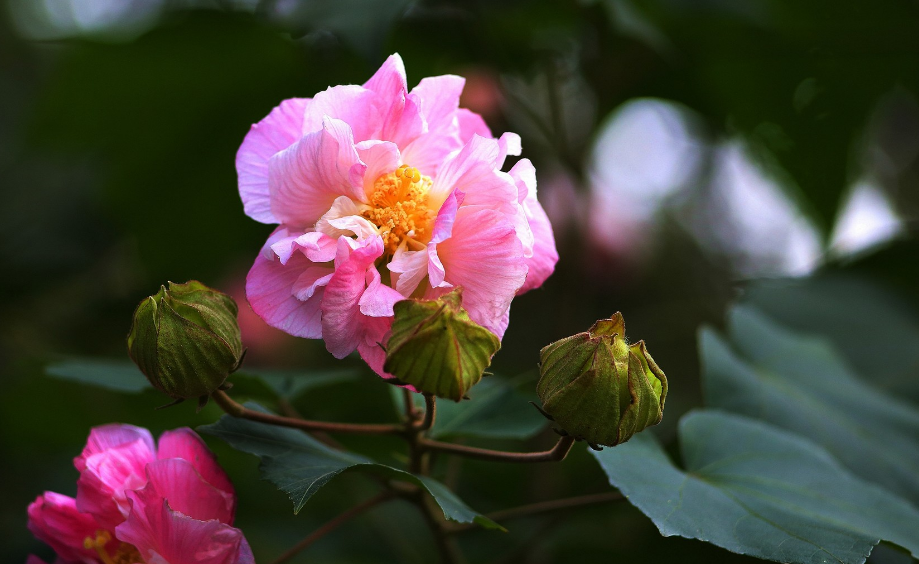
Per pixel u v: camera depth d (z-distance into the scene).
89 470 0.80
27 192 1.39
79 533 0.81
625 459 0.83
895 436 0.96
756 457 0.86
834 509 0.84
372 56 0.91
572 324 1.16
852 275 1.23
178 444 0.80
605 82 1.14
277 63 1.01
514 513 0.86
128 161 1.09
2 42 1.84
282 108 0.81
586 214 1.13
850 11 1.09
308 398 0.93
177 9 0.98
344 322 0.77
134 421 0.93
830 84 1.17
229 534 0.78
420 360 0.76
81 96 1.03
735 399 0.94
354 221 0.78
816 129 1.21
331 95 0.79
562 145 1.13
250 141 0.80
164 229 1.13
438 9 1.06
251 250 1.16
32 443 1.01
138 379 0.89
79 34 0.98
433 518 0.85
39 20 1.87
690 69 1.14
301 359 1.36
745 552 0.79
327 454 0.82
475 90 1.10
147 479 0.79
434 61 1.11
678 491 0.82
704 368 0.95
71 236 1.34
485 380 0.90
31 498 1.19
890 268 1.23
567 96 1.37
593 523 1.10
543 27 1.12
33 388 0.97
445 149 0.81
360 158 0.79
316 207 0.79
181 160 1.09
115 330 1.34
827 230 1.27
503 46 1.14
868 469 0.93
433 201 0.80
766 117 1.21
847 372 1.00
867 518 0.83
